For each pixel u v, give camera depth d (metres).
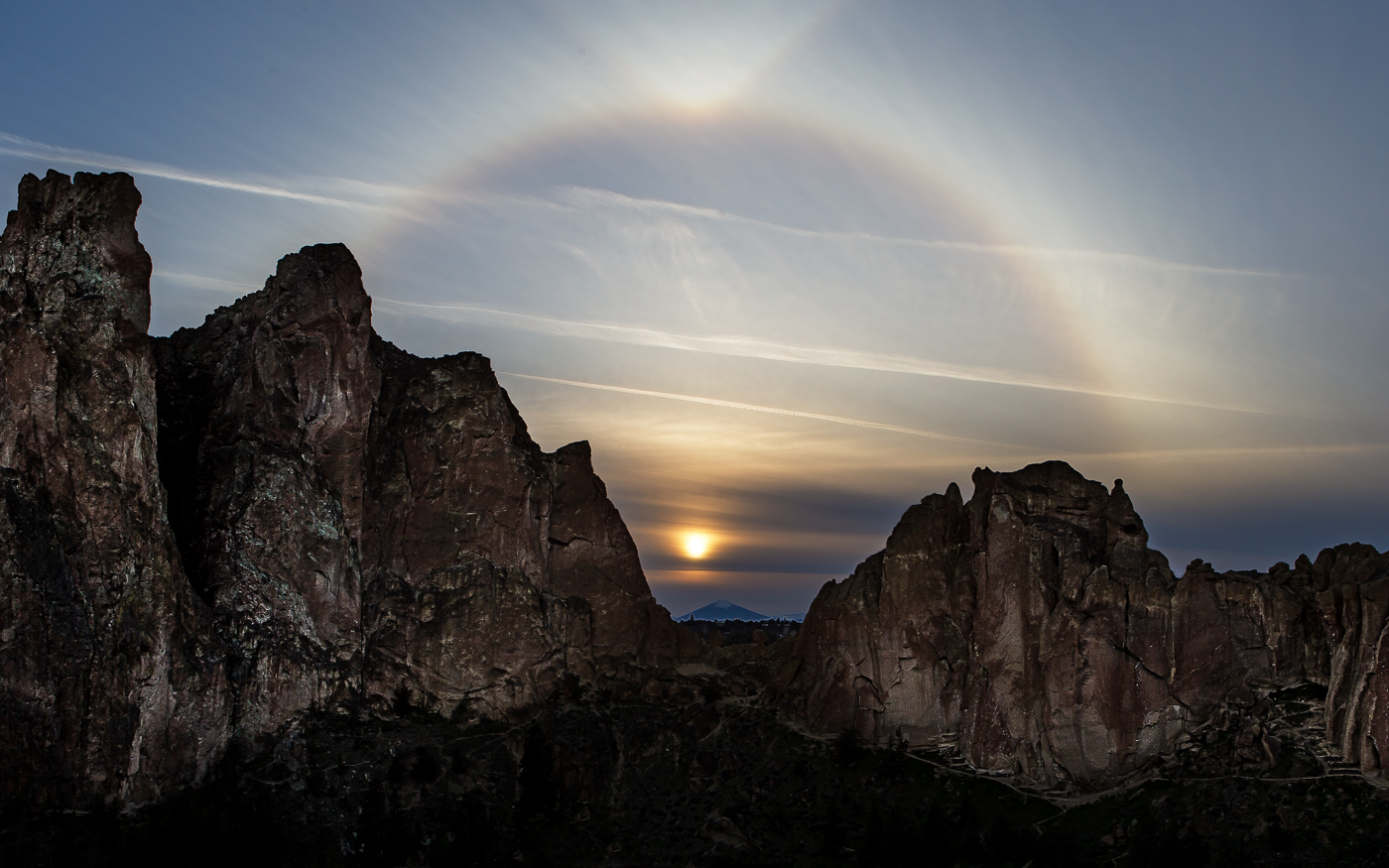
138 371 173.75
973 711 182.00
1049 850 155.38
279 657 180.12
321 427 195.25
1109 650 172.25
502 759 185.50
